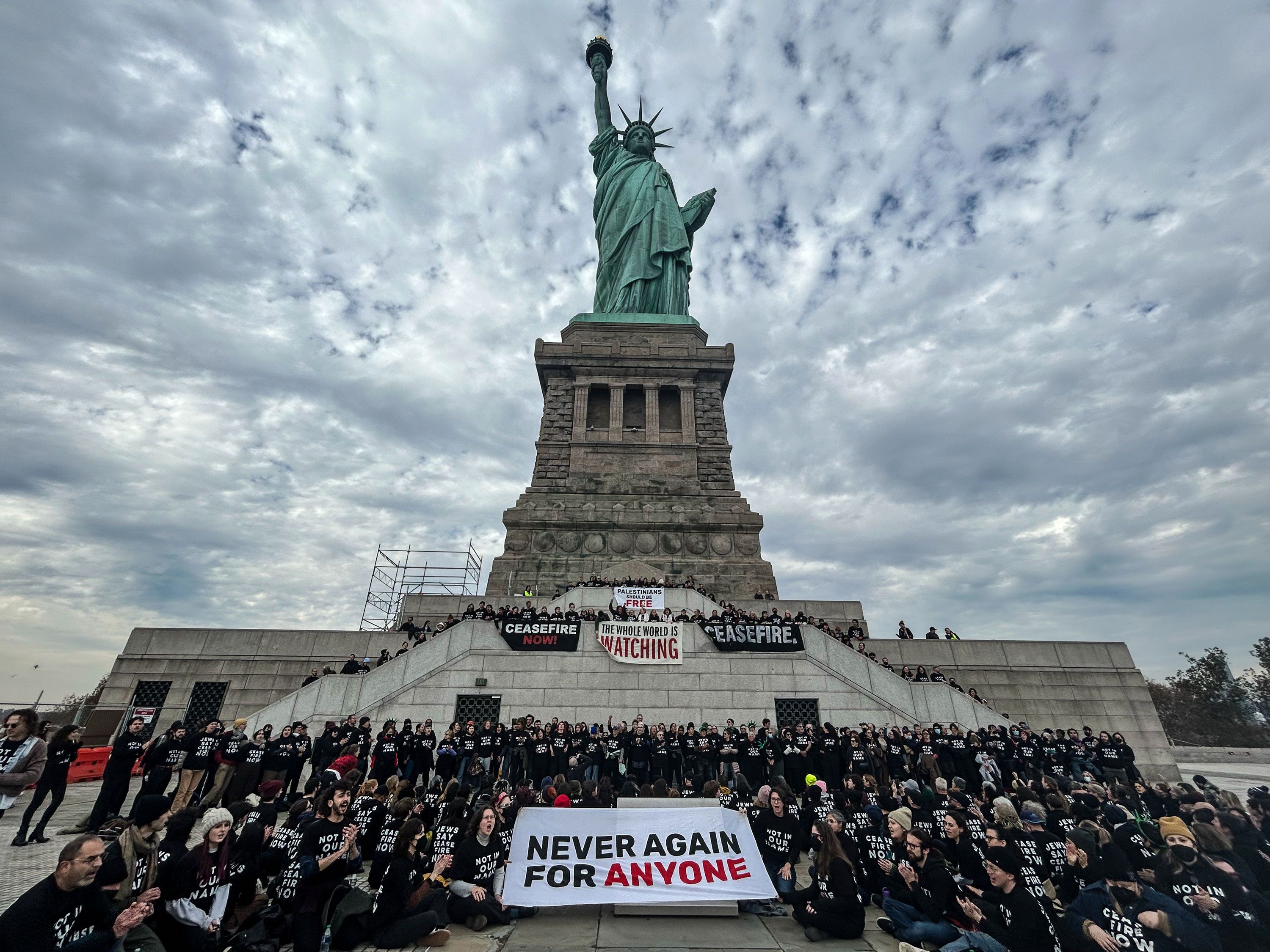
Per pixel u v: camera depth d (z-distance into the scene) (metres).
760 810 11.57
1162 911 7.46
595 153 71.44
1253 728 54.81
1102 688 30.08
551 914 10.21
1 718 35.34
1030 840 10.20
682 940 9.09
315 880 8.10
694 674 24.88
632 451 49.31
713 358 52.72
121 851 6.65
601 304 62.19
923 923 8.87
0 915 5.65
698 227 67.12
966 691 29.78
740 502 46.81
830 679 25.02
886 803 13.39
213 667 28.86
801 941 9.08
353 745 18.08
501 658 24.91
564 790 13.02
